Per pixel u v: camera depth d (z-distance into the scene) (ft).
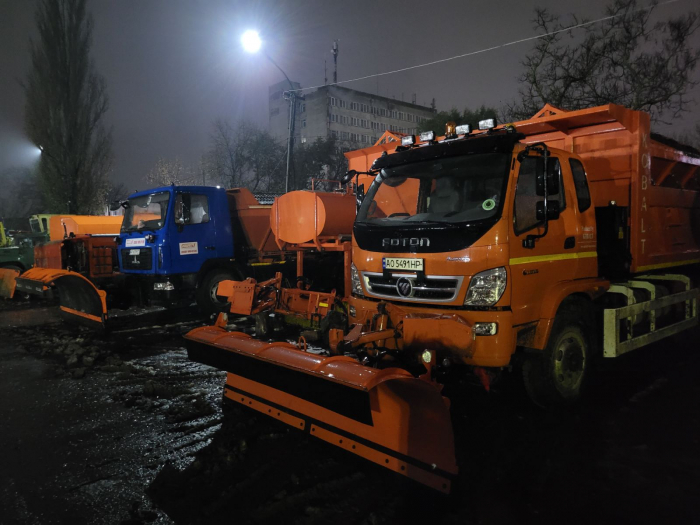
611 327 15.99
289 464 12.00
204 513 10.03
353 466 10.99
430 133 17.12
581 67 58.23
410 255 13.97
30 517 9.99
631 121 17.99
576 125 18.81
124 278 30.86
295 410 12.50
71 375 19.85
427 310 13.47
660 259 20.49
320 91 202.08
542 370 14.32
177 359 22.44
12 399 17.12
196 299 30.12
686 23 53.88
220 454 12.60
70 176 88.53
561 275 14.75
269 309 24.16
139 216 30.76
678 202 21.90
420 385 9.62
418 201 15.33
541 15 59.31
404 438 10.17
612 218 18.12
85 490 11.02
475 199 13.73
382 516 9.78
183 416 15.28
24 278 31.96
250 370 12.84
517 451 12.65
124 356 23.08
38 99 86.48
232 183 108.47
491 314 12.56
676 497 10.46
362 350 13.98
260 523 9.66
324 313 21.35
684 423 14.35
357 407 10.05
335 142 145.79
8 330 29.71
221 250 31.04
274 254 33.94
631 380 18.28
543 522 9.61
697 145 77.87
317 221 23.35
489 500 10.40
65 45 86.69
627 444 13.00
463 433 13.75
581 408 15.47
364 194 16.96
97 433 14.16
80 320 29.89
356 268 15.90
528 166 14.23
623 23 56.24
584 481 11.16
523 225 13.52
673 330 19.67
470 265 12.82
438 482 9.63
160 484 11.23
